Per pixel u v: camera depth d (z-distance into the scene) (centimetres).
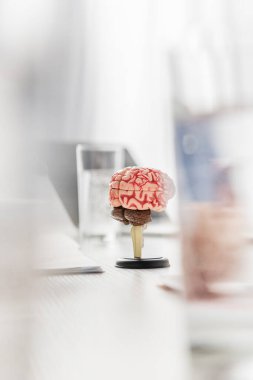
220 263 39
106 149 136
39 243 63
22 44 79
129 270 90
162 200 93
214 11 83
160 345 46
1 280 58
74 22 121
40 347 46
